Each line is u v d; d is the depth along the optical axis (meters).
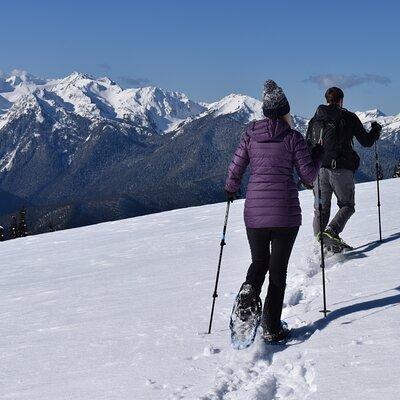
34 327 6.06
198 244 10.70
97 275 8.91
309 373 3.90
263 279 4.88
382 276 5.95
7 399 4.14
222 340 4.80
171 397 3.77
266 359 4.36
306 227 10.30
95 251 12.22
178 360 4.43
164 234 13.27
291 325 5.03
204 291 6.53
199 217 16.48
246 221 4.88
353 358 3.98
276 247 4.79
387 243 7.57
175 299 6.32
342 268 6.53
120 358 4.64
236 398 3.70
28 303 7.48
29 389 4.27
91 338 5.28
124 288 7.48
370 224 9.55
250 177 4.92
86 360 4.71
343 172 7.18
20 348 5.33
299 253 7.61
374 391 3.48
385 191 16.08
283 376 3.97
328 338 4.44
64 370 4.56
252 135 4.90
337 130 7.12
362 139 7.22
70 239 15.70
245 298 4.52
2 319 6.66
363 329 4.50
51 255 12.77
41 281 9.29
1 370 4.76
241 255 8.77
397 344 4.09
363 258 6.88
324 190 7.31
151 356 4.57
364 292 5.48
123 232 15.47
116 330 5.41
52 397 4.06
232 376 4.02
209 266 8.15
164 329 5.23
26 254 13.69
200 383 3.96
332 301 5.40
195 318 5.48
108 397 3.92
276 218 4.75
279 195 4.79
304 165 4.78
